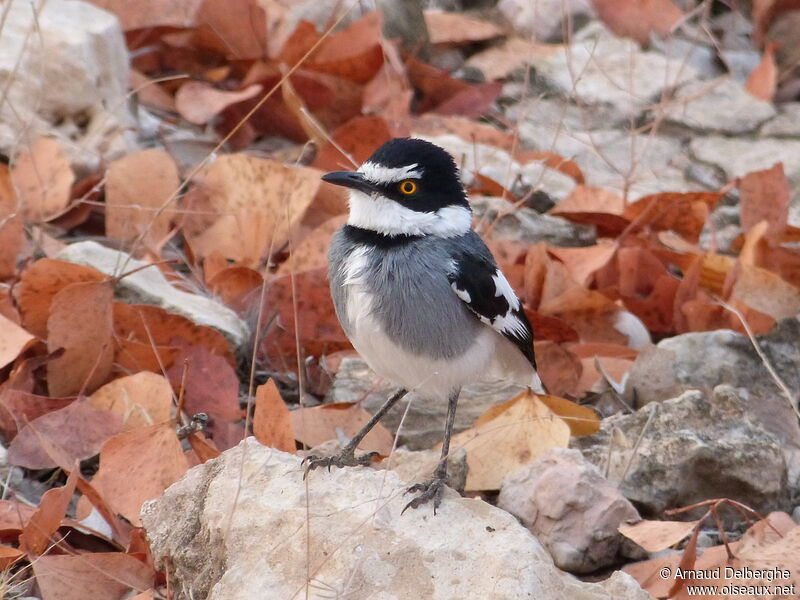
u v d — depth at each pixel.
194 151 14.55
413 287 8.65
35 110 12.49
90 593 7.87
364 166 8.94
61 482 9.33
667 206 13.88
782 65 18.88
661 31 18.58
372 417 9.39
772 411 10.90
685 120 16.81
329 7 16.61
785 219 13.45
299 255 11.97
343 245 8.97
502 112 16.97
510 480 9.02
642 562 8.55
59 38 13.36
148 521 7.98
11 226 10.88
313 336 11.45
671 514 9.40
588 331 12.14
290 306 11.39
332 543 7.42
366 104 15.62
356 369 10.91
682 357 11.43
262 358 11.32
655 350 11.05
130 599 7.73
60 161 12.34
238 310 11.48
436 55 17.95
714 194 13.63
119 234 12.46
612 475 9.51
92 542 8.57
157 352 10.17
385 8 16.86
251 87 15.12
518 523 7.59
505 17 18.84
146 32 15.90
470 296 8.72
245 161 12.66
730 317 12.28
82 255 10.91
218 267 11.99
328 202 13.07
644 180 15.61
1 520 8.35
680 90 17.39
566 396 11.12
